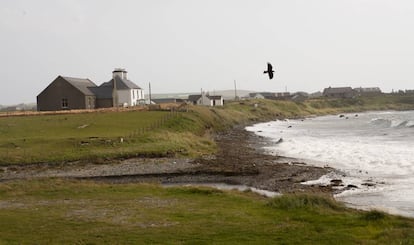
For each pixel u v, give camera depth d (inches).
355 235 666.2
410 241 613.0
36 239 692.7
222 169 1700.3
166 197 1055.6
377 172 1610.5
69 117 3107.8
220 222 775.1
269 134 3629.4
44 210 920.3
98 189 1186.6
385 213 812.6
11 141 2139.5
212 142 2610.7
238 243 639.8
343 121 5487.2
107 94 4119.1
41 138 2215.8
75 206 959.6
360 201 1157.7
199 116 3624.5
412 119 4680.1
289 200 912.9
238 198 1018.1
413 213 996.6
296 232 687.1
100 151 1977.1
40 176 1653.5
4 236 711.1
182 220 801.6
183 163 1833.2
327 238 649.6
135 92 4692.4
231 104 6707.7
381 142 2637.8
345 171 1652.3
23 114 3297.2
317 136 3331.7
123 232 724.7
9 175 1695.4
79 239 685.9
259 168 1742.1
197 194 1087.6
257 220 783.1
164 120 2938.0
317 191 1309.1
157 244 649.0
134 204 971.9
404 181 1423.5
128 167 1774.1
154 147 2058.3
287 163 1878.7
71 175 1665.8
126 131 2463.1
